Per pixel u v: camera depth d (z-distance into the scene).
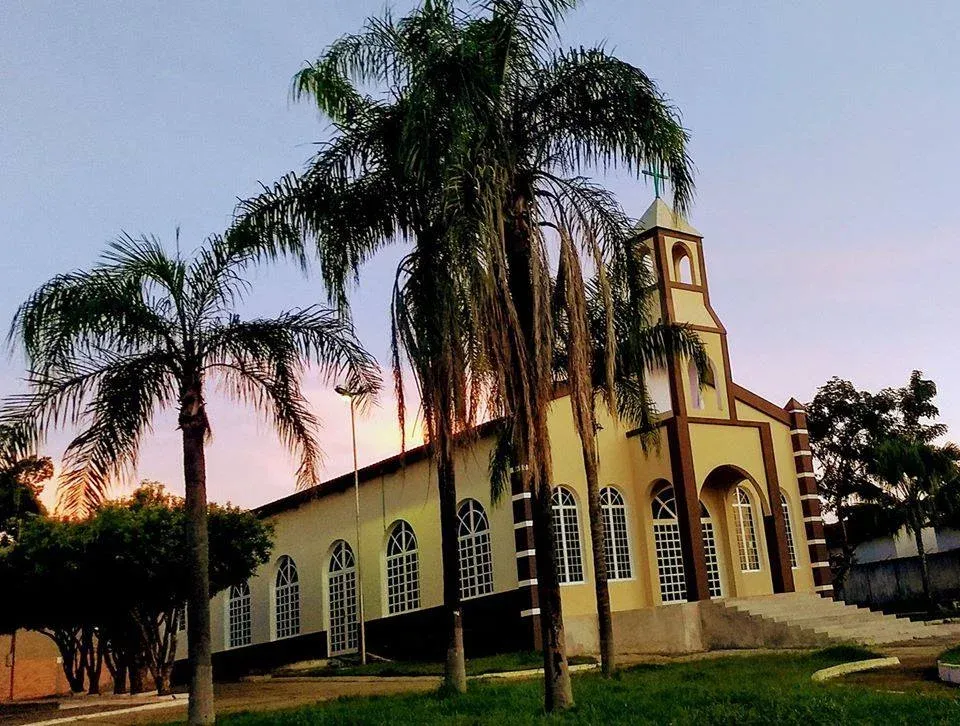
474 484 28.16
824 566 30.34
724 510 29.36
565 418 27.16
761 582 29.44
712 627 24.66
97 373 14.27
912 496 38.09
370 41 14.16
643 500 27.72
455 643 15.40
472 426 11.64
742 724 10.55
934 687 13.15
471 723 11.60
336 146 14.42
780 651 21.91
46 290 13.64
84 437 14.03
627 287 14.98
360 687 21.11
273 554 37.16
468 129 11.64
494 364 11.38
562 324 14.71
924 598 38.88
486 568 27.36
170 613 25.78
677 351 19.80
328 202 14.38
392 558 31.47
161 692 24.70
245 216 14.58
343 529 33.72
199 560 14.24
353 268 14.93
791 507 30.75
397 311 12.67
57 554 22.81
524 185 12.61
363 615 30.69
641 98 12.95
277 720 13.63
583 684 15.26
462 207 11.60
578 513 26.78
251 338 14.63
